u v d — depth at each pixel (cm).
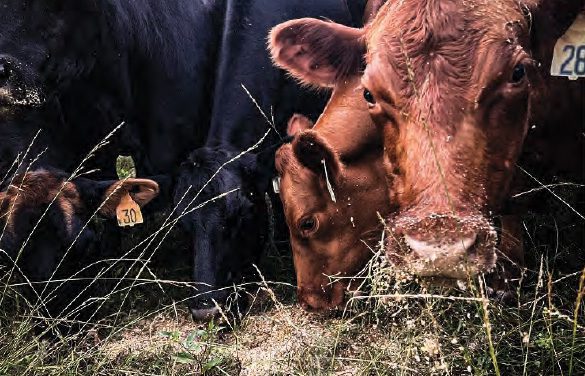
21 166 119
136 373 109
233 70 143
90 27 136
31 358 107
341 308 123
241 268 128
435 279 89
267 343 122
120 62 143
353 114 119
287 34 118
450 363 99
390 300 108
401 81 95
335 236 121
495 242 88
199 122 148
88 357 112
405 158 94
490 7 96
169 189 133
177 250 150
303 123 132
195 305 123
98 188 120
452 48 93
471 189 91
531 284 117
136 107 150
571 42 105
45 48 131
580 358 99
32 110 128
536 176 119
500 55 92
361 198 119
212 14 153
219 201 125
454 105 91
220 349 114
